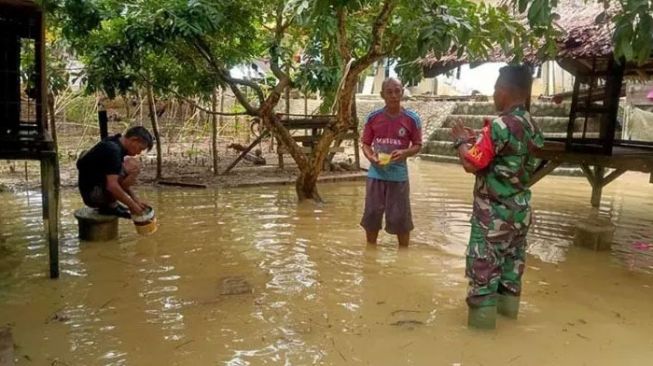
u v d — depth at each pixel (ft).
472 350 9.81
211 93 31.45
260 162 34.47
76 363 9.10
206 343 9.90
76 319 10.84
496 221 10.52
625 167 17.56
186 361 9.23
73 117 39.04
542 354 9.72
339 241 17.03
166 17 20.93
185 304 11.71
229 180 28.25
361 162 37.19
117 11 22.29
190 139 42.52
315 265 14.57
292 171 31.60
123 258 14.83
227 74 24.66
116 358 9.29
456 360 9.43
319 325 10.78
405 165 15.92
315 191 23.65
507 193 10.49
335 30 20.20
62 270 13.73
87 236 16.25
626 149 22.11
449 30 14.30
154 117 27.71
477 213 10.76
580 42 16.24
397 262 14.97
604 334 10.61
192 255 15.24
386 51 19.79
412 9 15.76
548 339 10.33
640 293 12.94
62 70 25.89
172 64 27.86
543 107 39.63
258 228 18.56
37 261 14.37
